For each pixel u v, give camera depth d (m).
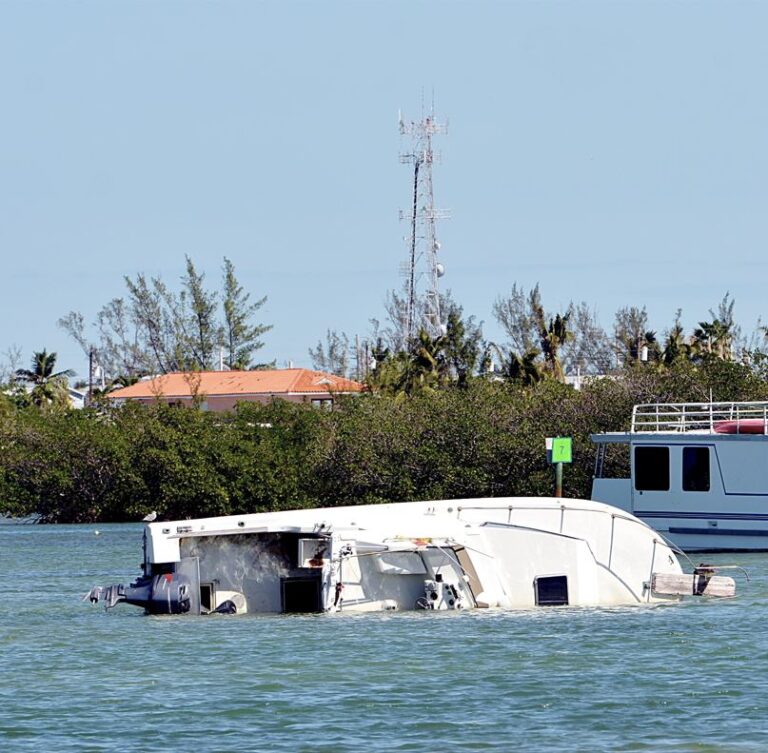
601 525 127.00
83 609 132.25
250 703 86.69
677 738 77.19
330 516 125.25
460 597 122.81
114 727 81.38
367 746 76.44
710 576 126.56
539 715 82.69
